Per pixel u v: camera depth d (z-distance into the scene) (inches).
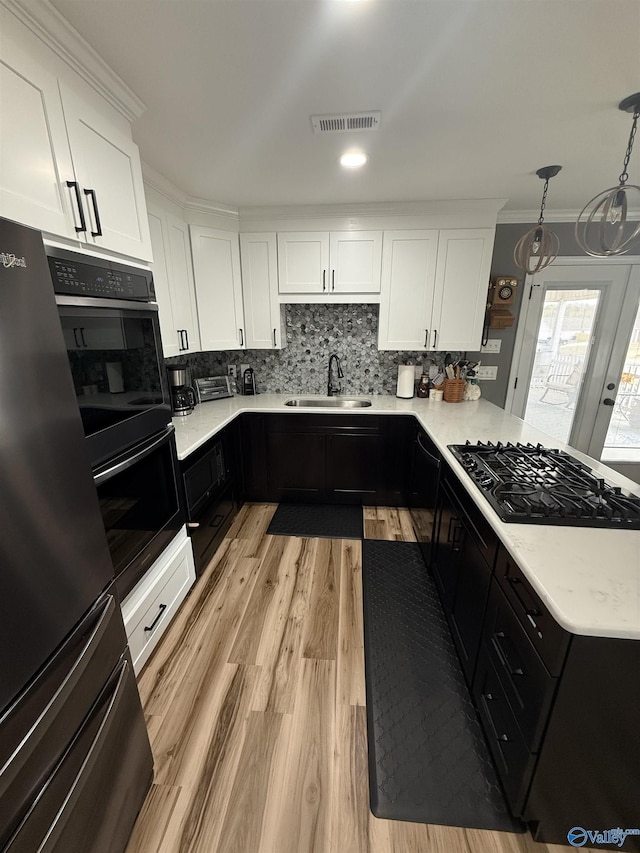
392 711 55.7
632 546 41.3
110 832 36.5
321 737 52.1
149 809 44.2
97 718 34.8
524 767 38.1
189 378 116.9
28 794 26.7
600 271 114.1
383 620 73.4
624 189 60.0
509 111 56.7
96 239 48.3
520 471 60.2
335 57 45.0
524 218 111.2
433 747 50.9
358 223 106.3
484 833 42.1
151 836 41.9
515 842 41.3
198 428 89.5
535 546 41.2
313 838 41.7
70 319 41.4
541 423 128.3
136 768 42.1
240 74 48.3
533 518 46.0
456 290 108.3
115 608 39.4
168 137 65.1
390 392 130.0
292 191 92.6
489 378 126.0
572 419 127.9
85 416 44.3
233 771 48.0
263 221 108.5
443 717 54.9
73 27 39.8
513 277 115.0
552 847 40.7
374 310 123.7
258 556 94.5
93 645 34.4
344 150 70.4
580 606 32.3
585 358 122.0
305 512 117.4
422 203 101.0
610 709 34.2
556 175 81.8
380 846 41.1
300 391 133.8
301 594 80.7
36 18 37.0
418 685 60.0
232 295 112.1
